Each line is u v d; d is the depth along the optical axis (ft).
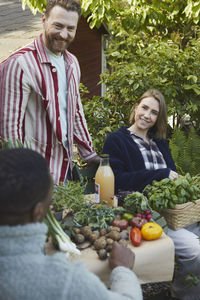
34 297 2.76
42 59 6.51
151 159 8.26
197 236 7.16
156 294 7.70
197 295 7.01
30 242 2.92
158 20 15.42
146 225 5.26
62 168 7.13
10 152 2.88
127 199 5.80
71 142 7.32
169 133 13.58
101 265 4.60
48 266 2.92
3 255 2.87
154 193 6.51
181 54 12.16
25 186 2.74
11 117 6.36
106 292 2.92
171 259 5.17
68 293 2.79
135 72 11.53
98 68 18.37
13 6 17.57
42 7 12.80
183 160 10.82
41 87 6.55
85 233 5.09
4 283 2.80
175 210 6.44
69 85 7.07
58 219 5.33
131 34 14.48
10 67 6.26
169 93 11.71
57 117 6.79
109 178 6.39
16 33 12.72
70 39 6.58
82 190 5.80
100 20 13.38
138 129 8.36
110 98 13.06
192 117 12.87
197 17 13.35
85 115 12.24
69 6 6.21
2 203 2.74
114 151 8.00
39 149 6.87
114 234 5.00
